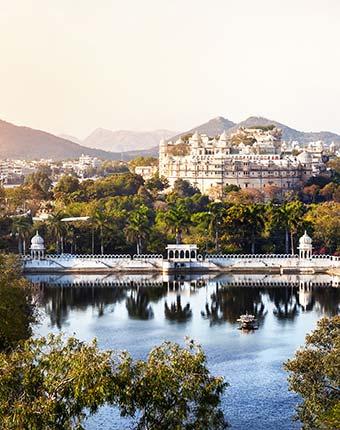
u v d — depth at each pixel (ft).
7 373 284.41
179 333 612.70
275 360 524.52
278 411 424.05
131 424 393.09
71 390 279.90
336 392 347.15
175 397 289.53
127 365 288.92
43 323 652.07
